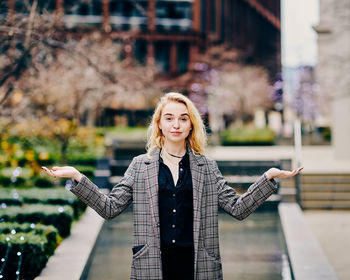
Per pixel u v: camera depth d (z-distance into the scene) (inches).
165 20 1809.8
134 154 629.0
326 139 1395.2
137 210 120.6
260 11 2792.8
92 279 236.1
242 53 1840.6
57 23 349.1
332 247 312.8
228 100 1576.0
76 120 534.3
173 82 1640.0
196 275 116.9
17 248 200.1
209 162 126.2
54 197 337.1
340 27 674.2
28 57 330.0
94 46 507.8
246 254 291.7
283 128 1898.4
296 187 478.9
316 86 1643.7
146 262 116.7
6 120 446.3
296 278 209.9
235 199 122.4
